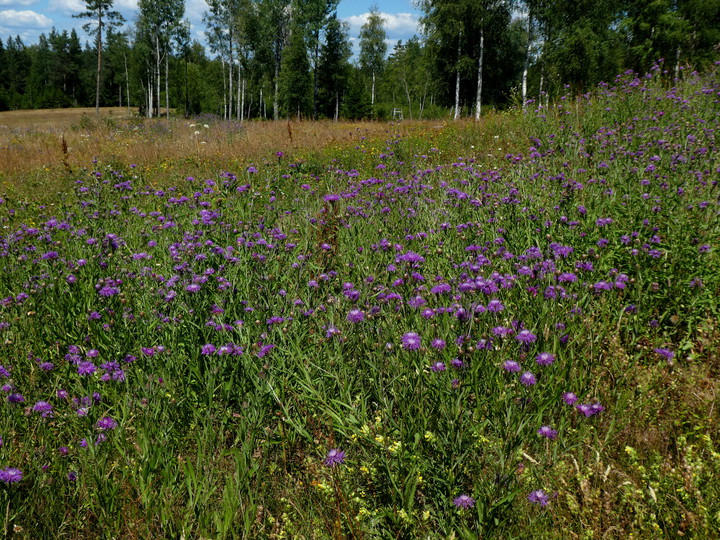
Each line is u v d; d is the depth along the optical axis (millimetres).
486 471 2281
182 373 3043
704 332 3027
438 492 2230
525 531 2039
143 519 2234
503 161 7605
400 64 72500
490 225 4289
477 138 10383
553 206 4391
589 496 2166
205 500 2240
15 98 97438
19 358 3168
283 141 13875
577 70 28672
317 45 50406
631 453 2256
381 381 2613
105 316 3438
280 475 2574
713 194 4422
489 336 2627
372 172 8875
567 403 2408
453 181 6066
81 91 108812
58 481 2377
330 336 2967
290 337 3109
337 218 4746
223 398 2852
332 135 15625
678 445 2359
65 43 107688
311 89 54500
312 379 2975
